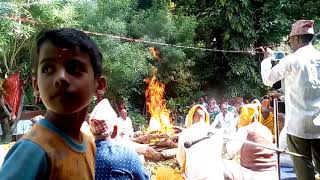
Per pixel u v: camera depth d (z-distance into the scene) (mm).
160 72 11742
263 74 3207
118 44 9781
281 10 14539
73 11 8125
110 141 2494
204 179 3500
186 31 12297
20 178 775
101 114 2529
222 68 14008
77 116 891
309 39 3020
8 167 781
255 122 4477
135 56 9969
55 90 818
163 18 11742
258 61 13898
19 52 7965
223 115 8172
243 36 13773
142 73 10711
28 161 794
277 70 3064
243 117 4820
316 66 2951
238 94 13406
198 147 3639
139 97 11734
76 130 905
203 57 13930
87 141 973
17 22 7023
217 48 14164
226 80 13891
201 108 3961
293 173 4121
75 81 835
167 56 11617
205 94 13039
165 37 11711
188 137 3725
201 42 14141
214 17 13938
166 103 11703
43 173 810
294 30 3045
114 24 9875
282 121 5812
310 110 2918
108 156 2387
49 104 836
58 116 866
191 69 13453
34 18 7520
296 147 3006
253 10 14125
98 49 910
